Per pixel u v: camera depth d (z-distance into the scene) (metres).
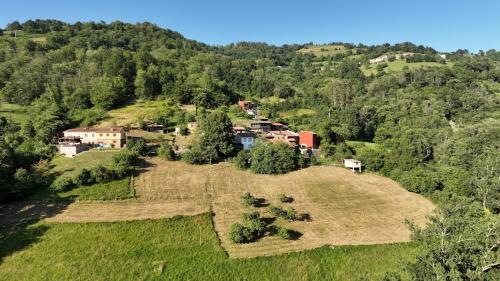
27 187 70.94
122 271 52.00
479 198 82.06
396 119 159.88
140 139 103.69
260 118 142.12
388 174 97.00
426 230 49.81
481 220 46.19
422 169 93.94
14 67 157.62
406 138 128.88
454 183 85.56
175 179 82.25
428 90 191.00
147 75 161.50
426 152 125.25
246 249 58.78
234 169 92.25
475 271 37.75
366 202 79.81
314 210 74.25
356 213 74.38
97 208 67.00
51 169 80.94
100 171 75.94
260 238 62.34
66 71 162.62
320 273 55.16
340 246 61.09
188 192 76.62
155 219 64.12
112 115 132.88
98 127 117.25
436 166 114.06
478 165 102.50
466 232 43.06
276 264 55.62
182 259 55.28
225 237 61.78
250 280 52.62
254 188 82.25
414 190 86.75
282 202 76.62
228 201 74.81
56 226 60.19
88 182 74.81
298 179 89.12
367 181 91.44
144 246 57.41
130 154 85.69
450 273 36.22
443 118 154.75
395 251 60.84
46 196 70.12
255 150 95.94
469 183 84.06
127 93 157.38
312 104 185.38
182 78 177.62
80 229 59.81
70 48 187.88
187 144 106.62
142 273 51.97
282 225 67.12
